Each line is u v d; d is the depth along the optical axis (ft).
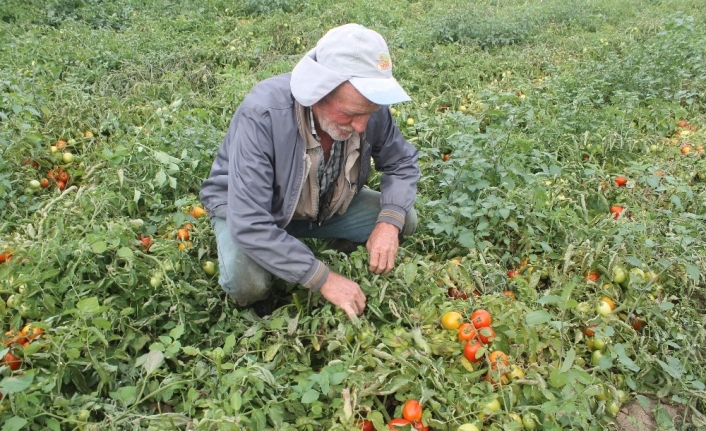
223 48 27.53
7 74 19.75
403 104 19.95
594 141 17.72
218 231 10.65
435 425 8.52
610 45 29.53
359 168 10.66
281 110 9.19
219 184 10.47
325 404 9.02
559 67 25.08
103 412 8.77
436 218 13.55
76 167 16.12
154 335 10.43
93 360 8.81
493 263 12.37
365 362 9.33
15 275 10.38
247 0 35.37
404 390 8.95
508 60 27.22
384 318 10.31
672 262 11.48
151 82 22.31
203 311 10.78
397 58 26.58
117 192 13.71
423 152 16.35
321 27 31.86
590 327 10.42
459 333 9.75
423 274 10.89
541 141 17.67
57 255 10.35
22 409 7.99
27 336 9.25
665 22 30.01
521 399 9.29
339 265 10.58
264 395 9.06
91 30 29.01
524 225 13.14
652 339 10.74
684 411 10.11
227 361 9.94
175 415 8.36
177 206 13.23
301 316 10.54
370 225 11.78
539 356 9.94
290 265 9.32
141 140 15.65
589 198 15.26
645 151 17.93
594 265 11.78
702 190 15.79
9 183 13.67
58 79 21.67
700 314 11.89
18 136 15.44
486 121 19.90
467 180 14.05
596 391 8.82
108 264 10.91
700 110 22.22
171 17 32.40
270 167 9.38
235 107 19.86
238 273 10.14
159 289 10.80
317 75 8.46
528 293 11.03
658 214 14.11
